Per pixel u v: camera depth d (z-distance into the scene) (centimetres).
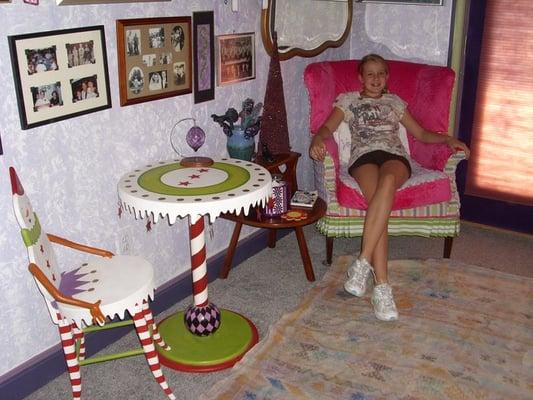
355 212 317
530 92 365
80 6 223
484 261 347
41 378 236
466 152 315
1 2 193
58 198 231
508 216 389
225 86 309
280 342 258
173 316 278
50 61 214
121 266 226
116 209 259
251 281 319
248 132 303
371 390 229
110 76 242
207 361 246
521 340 262
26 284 227
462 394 227
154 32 256
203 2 281
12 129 208
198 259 252
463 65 383
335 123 333
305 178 398
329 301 294
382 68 328
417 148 345
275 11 323
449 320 277
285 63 352
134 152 262
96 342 256
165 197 224
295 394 227
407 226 323
